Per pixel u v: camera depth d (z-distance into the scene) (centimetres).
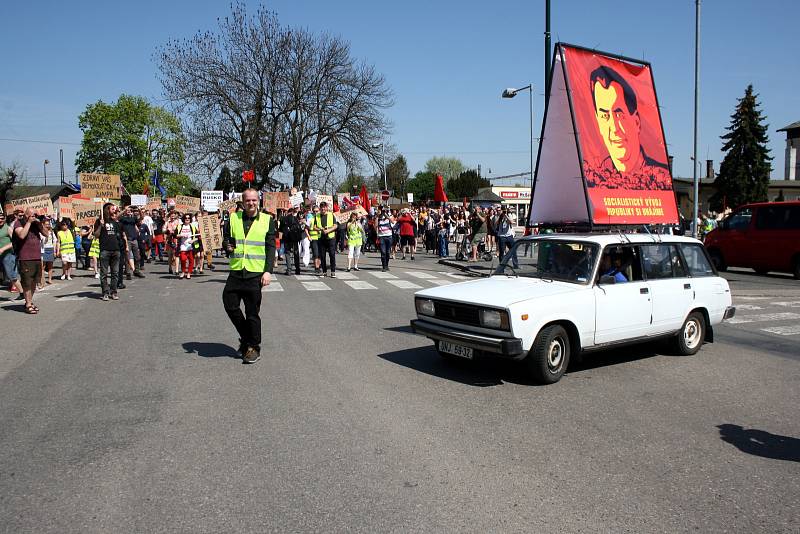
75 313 1041
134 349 764
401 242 2394
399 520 343
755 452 459
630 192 909
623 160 911
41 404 544
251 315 694
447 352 661
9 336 843
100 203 1909
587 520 347
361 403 555
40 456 428
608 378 664
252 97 3784
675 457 445
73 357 720
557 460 434
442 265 2169
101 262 1198
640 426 510
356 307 1123
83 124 6456
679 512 359
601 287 673
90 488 379
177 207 2608
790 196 5603
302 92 3866
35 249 1031
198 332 875
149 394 576
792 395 615
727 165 5334
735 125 5359
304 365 690
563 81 869
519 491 383
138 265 1645
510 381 639
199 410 530
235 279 685
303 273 1784
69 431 477
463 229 2308
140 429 483
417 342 821
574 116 859
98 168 6475
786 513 361
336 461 424
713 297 803
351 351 764
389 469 412
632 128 930
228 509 353
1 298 1236
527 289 656
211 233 1864
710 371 708
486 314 611
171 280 1584
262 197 2220
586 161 859
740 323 1062
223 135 3725
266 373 654
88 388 594
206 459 425
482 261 2211
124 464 415
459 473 408
